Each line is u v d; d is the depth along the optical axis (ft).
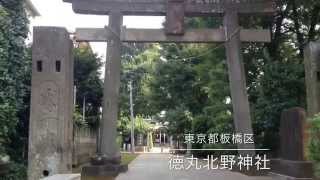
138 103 226.38
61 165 64.80
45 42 66.03
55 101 65.21
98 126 121.80
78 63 106.22
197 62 145.07
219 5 77.30
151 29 75.97
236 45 76.69
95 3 75.92
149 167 103.19
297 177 63.05
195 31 76.64
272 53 94.58
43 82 65.46
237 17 77.66
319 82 71.36
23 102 72.90
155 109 170.71
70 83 68.03
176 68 148.05
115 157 74.43
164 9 76.38
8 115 60.75
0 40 61.72
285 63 86.84
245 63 96.07
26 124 74.95
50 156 64.54
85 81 107.04
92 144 119.96
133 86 227.20
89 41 75.87
